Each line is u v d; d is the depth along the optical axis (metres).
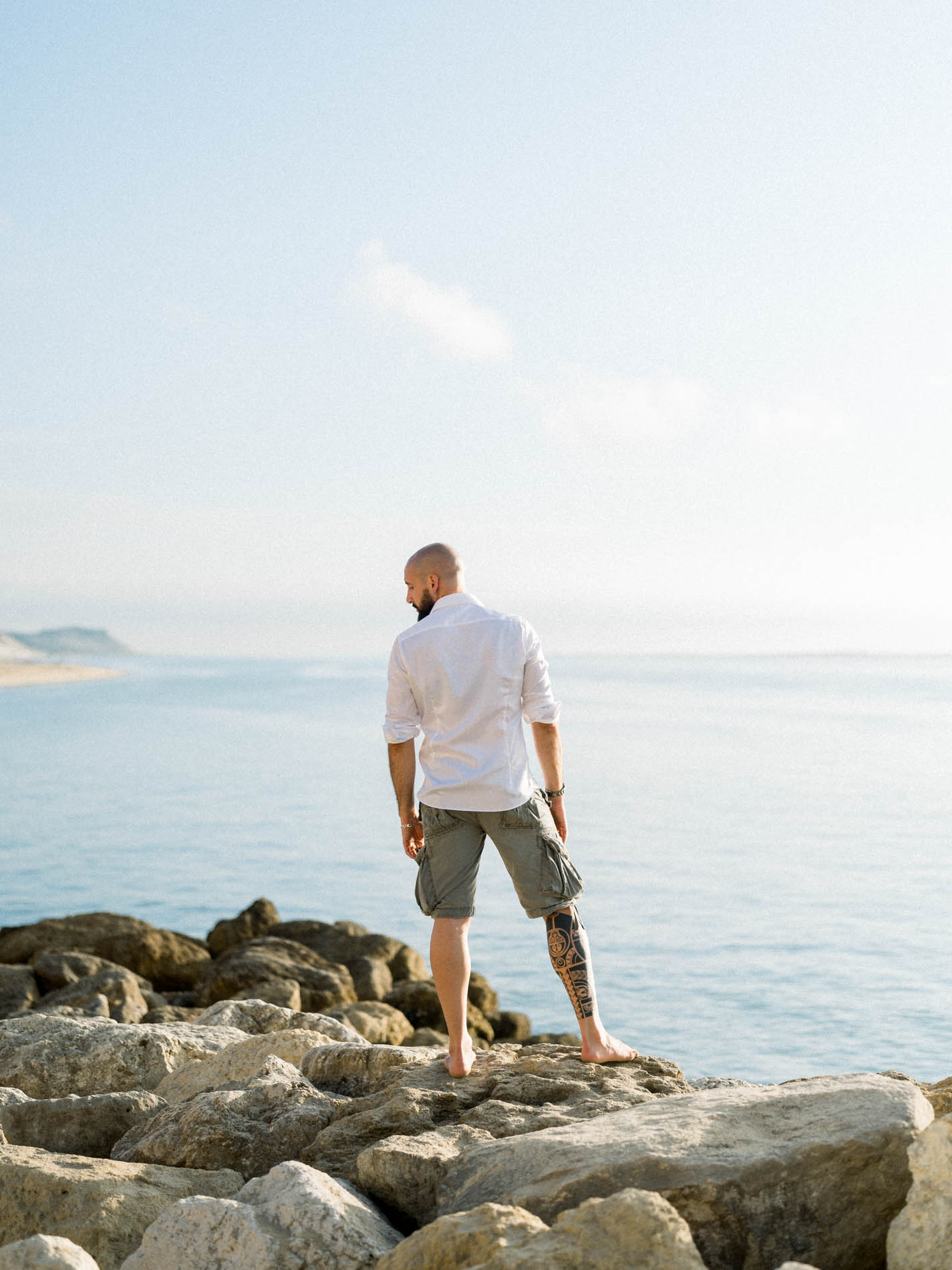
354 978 14.55
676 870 24.84
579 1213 2.83
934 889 22.28
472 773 4.23
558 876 4.30
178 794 41.28
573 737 65.06
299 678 198.62
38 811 36.97
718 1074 12.16
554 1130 3.55
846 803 36.81
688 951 17.45
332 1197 3.30
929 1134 3.03
